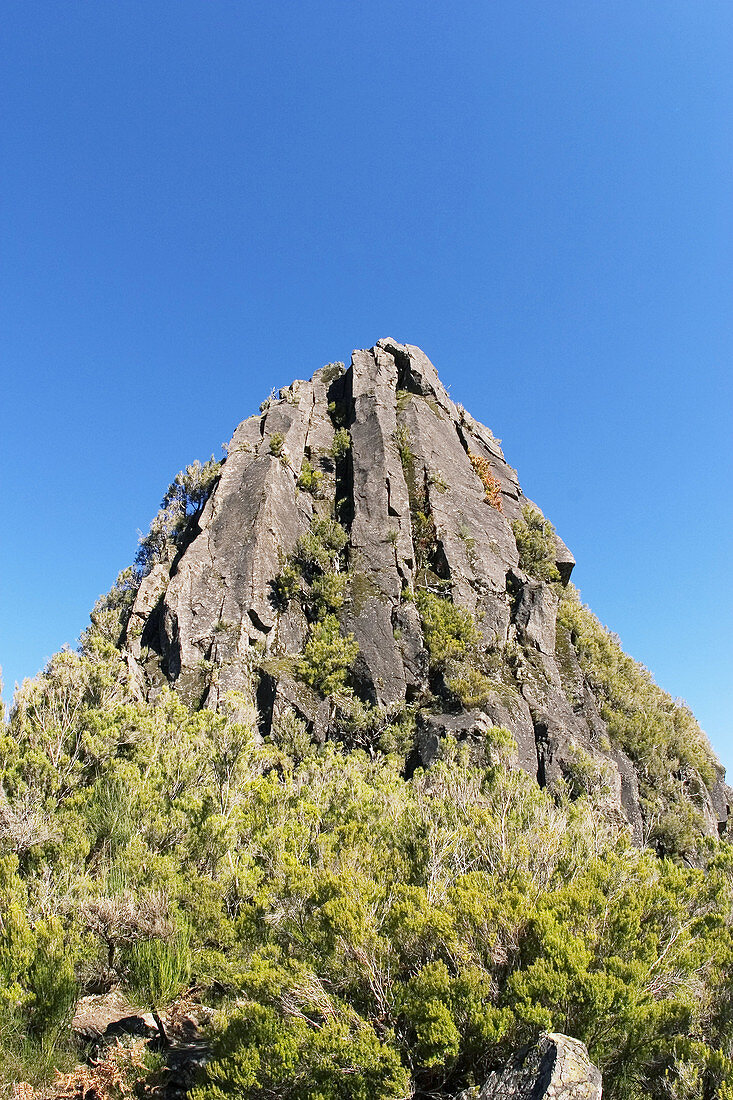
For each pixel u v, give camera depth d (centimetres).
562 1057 427
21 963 618
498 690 2328
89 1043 614
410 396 3831
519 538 3572
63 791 991
